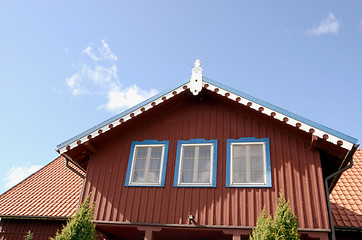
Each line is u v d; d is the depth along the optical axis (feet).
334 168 37.52
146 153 39.78
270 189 34.19
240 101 37.32
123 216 36.14
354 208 40.27
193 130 39.75
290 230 27.89
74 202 47.98
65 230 31.45
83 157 42.50
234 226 32.89
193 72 40.27
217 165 36.81
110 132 40.50
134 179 38.24
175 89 39.75
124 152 40.40
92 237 31.83
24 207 48.21
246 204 33.94
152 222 35.14
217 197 34.91
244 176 35.50
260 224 29.66
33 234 46.73
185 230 35.04
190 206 35.06
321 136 33.35
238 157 36.86
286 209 29.37
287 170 34.91
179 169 37.50
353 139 32.22
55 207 47.39
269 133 37.40
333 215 38.99
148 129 41.27
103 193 38.14
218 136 38.63
